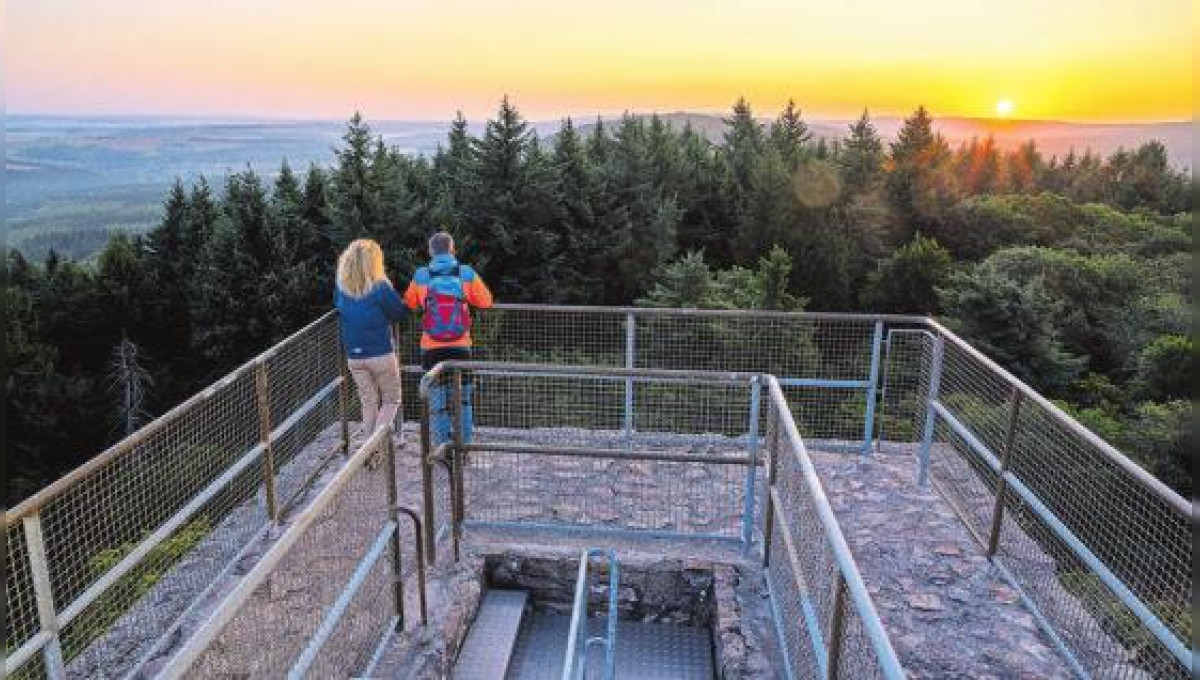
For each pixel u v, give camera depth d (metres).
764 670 3.84
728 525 5.07
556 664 4.39
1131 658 3.58
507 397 6.59
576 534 4.94
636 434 6.43
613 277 36.09
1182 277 36.94
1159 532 3.36
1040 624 4.20
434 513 4.97
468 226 31.16
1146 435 21.55
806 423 6.68
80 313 28.11
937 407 5.54
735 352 6.63
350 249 5.38
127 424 25.53
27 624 3.46
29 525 3.05
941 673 3.86
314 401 5.61
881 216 46.50
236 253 25.17
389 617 3.89
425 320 5.48
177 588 4.33
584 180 34.91
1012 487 4.46
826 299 40.12
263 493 5.04
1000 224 48.34
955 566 4.74
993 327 28.91
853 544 4.98
